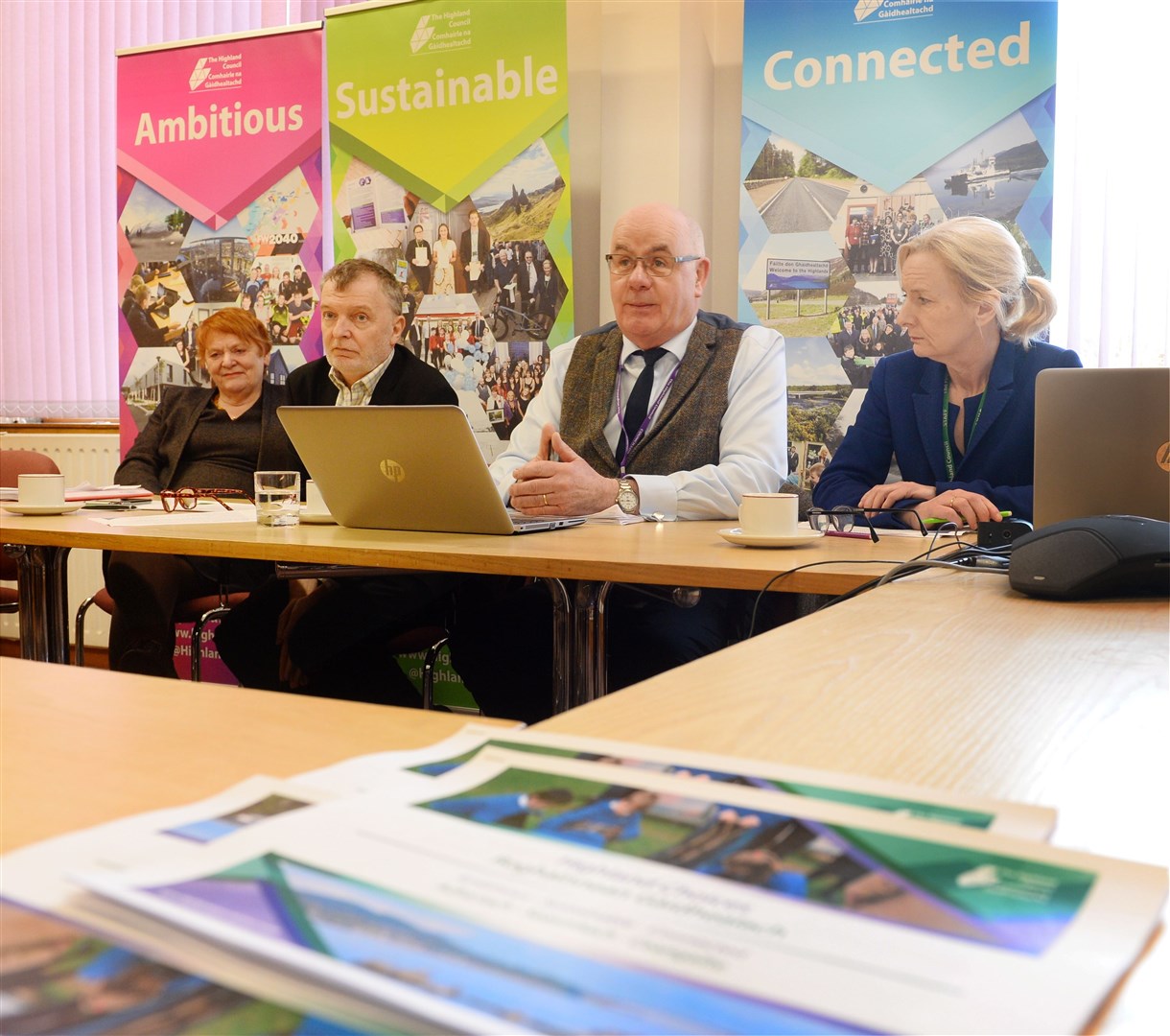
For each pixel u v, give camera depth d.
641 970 0.30
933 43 3.19
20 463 3.23
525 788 0.45
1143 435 1.38
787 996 0.29
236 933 0.31
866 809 0.43
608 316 3.80
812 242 3.35
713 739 0.58
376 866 0.36
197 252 4.04
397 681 2.49
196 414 3.33
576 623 1.61
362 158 3.77
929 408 2.75
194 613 2.78
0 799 0.48
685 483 2.14
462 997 0.28
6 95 4.59
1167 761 0.55
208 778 0.51
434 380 3.20
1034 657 0.82
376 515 1.92
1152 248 3.21
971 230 2.70
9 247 4.62
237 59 3.94
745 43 3.35
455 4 3.61
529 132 3.56
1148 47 3.18
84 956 0.32
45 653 2.04
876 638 0.90
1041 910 0.34
